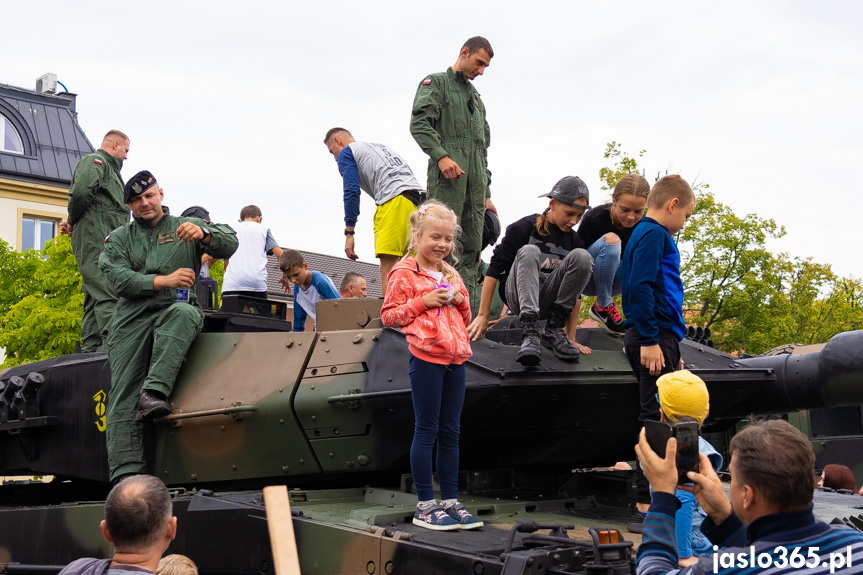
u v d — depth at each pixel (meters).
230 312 6.89
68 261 18.20
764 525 2.80
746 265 20.27
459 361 4.72
